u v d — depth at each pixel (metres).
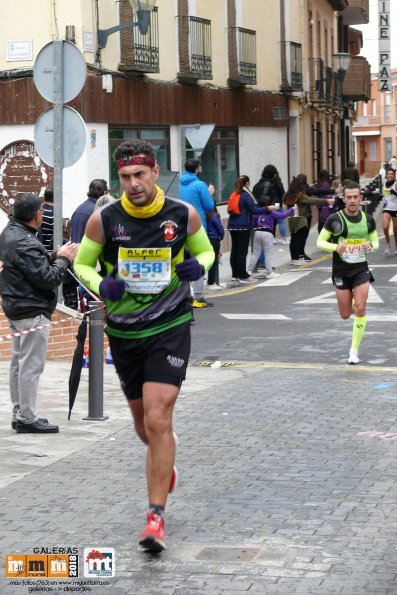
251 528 7.20
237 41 32.34
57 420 10.63
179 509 7.65
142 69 25.56
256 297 21.19
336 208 27.00
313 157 43.81
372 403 11.39
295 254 27.19
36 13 23.30
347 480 8.37
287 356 14.88
